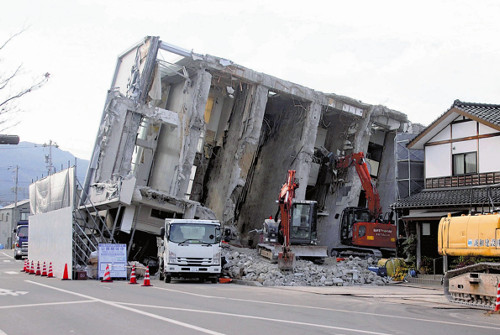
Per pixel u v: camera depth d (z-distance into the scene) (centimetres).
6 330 869
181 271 2105
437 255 2612
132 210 3031
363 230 3300
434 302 1581
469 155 2609
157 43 3478
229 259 2698
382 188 4725
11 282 1944
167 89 4128
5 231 8456
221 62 3644
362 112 4362
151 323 914
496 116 2500
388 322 1040
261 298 1504
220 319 975
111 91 3634
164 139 3944
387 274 2586
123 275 2247
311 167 4541
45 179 4350
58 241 2316
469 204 2398
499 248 1493
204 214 3356
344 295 1770
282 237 3044
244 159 3916
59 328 881
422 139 2802
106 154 3416
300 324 940
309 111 4100
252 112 3862
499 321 1185
